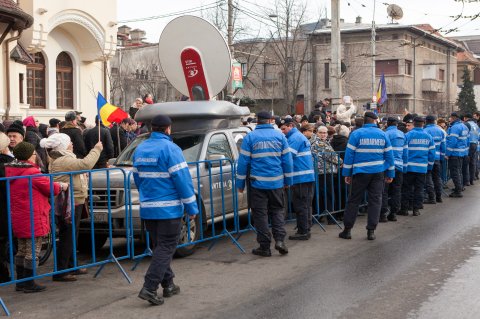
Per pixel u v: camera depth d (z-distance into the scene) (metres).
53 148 7.30
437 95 54.50
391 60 47.91
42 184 6.54
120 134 12.77
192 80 10.79
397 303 6.05
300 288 6.69
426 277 7.05
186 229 8.40
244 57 45.38
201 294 6.57
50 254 8.49
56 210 6.96
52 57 22.59
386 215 11.68
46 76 22.48
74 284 7.15
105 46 23.66
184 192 6.14
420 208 12.10
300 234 9.54
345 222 9.56
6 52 18.14
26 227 6.52
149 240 8.03
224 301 6.29
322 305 6.03
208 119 9.70
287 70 40.94
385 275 7.18
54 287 7.01
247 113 10.56
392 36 47.81
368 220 9.48
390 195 11.49
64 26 22.70
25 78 20.41
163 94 42.81
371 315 5.68
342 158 11.46
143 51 44.28
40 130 12.29
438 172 13.83
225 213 9.37
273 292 6.57
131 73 42.19
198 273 7.53
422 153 11.95
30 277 6.52
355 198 9.52
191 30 10.69
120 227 8.08
